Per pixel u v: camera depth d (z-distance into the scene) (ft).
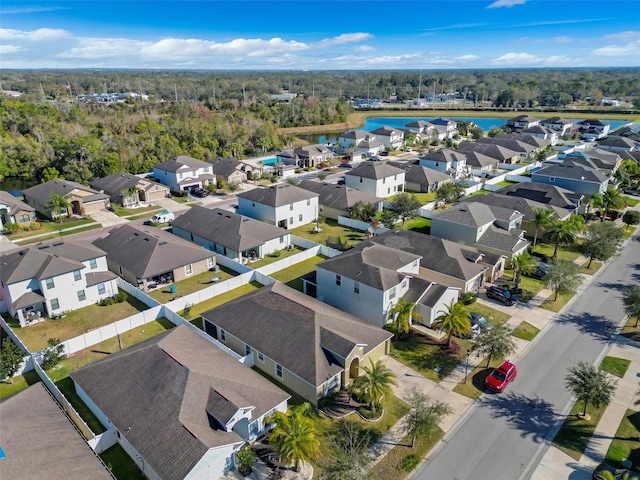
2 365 101.04
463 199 239.30
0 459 66.80
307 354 97.71
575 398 97.30
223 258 165.58
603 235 164.45
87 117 420.36
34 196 229.25
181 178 261.03
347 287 127.85
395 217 202.39
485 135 487.20
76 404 94.84
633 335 120.78
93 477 68.90
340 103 638.53
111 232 173.27
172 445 74.49
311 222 215.31
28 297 126.93
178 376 85.40
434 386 101.14
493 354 102.73
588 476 77.77
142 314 126.41
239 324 111.34
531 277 155.53
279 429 77.92
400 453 82.64
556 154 366.84
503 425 89.66
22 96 532.32
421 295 123.85
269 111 549.13
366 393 91.56
